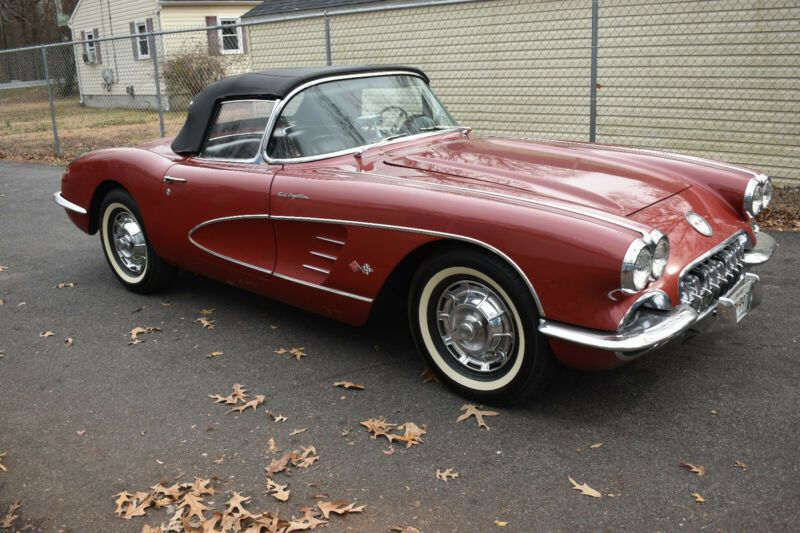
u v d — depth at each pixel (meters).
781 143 7.78
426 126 4.21
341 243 3.38
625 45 8.64
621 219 2.71
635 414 3.02
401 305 3.54
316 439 2.94
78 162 4.98
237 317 4.38
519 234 2.77
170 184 4.21
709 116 8.22
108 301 4.78
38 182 10.01
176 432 3.03
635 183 3.31
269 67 13.53
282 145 3.76
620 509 2.41
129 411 3.23
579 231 2.66
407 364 3.62
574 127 9.41
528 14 9.45
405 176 3.35
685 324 2.71
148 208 4.38
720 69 7.99
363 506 2.48
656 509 2.40
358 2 11.47
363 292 3.34
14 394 3.44
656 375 3.35
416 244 3.06
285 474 2.70
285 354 3.79
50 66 20.22
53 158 12.45
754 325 3.87
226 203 3.86
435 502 2.49
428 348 3.27
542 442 2.84
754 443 2.76
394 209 3.11
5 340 4.14
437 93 10.80
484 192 3.02
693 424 2.91
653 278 2.70
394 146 3.85
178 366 3.70
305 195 3.45
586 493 2.49
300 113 3.79
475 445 2.84
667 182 3.40
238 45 21.30
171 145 4.38
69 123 17.05
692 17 8.04
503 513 2.42
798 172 7.71
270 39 13.28
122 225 4.83
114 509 2.53
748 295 3.26
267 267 3.80
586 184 3.19
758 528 2.28
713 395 3.14
